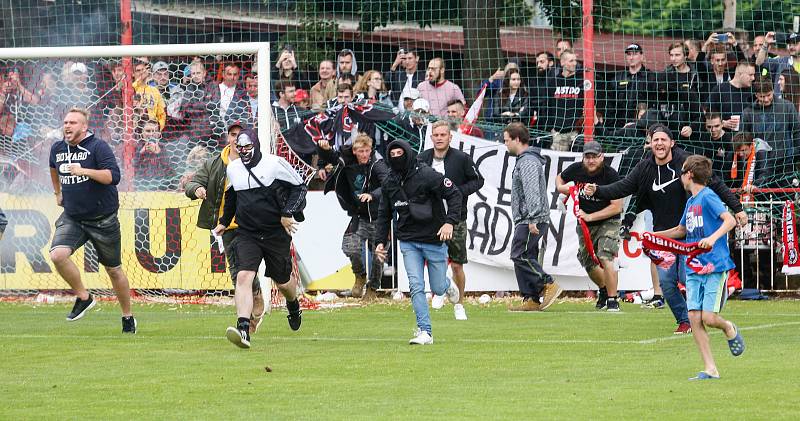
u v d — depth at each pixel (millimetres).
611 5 45500
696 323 20781
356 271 37094
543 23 45469
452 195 25969
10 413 17734
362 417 17125
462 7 44750
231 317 33188
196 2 46875
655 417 16875
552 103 40719
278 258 26312
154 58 42906
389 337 27859
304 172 38062
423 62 44812
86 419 17203
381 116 39656
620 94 40125
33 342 27156
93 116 40250
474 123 40500
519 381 20594
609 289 34812
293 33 45938
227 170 26016
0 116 39406
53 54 34156
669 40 45156
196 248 37719
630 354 24281
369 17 45688
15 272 38531
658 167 27750
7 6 47688
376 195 35656
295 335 28422
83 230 28484
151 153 39781
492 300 38312
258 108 33875
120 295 28969
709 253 20641
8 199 38656
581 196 34281
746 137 39219
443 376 21281
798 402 18062
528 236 34375
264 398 18953
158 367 22734
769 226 38594
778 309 35031
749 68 39344
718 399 18375
